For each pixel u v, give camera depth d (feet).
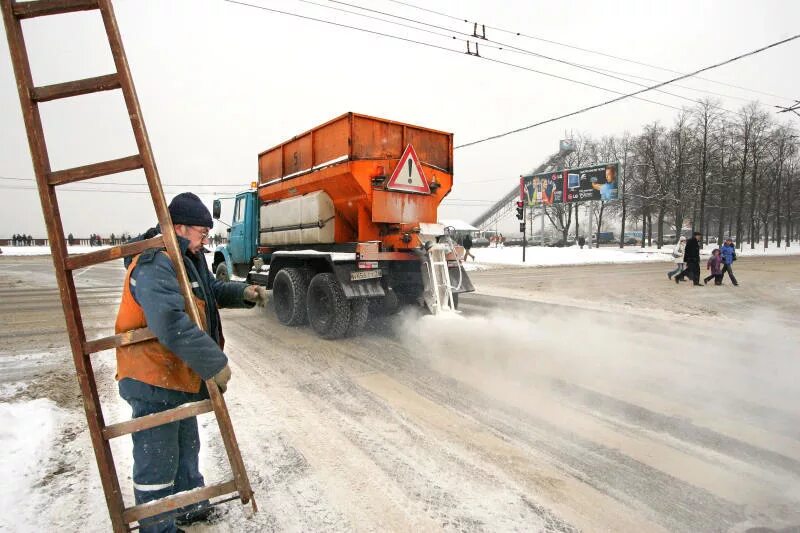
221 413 6.29
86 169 6.07
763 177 135.64
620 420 11.45
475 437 10.51
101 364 16.46
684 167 117.80
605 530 7.15
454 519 7.44
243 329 22.70
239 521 7.41
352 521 7.41
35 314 27.50
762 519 7.43
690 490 8.30
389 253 20.52
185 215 6.81
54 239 5.92
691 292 38.99
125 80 6.07
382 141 21.84
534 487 8.41
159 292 5.79
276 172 27.25
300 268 23.16
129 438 10.37
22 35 5.97
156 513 6.14
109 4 6.02
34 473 8.86
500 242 172.55
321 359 17.08
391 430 10.89
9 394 13.16
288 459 9.47
